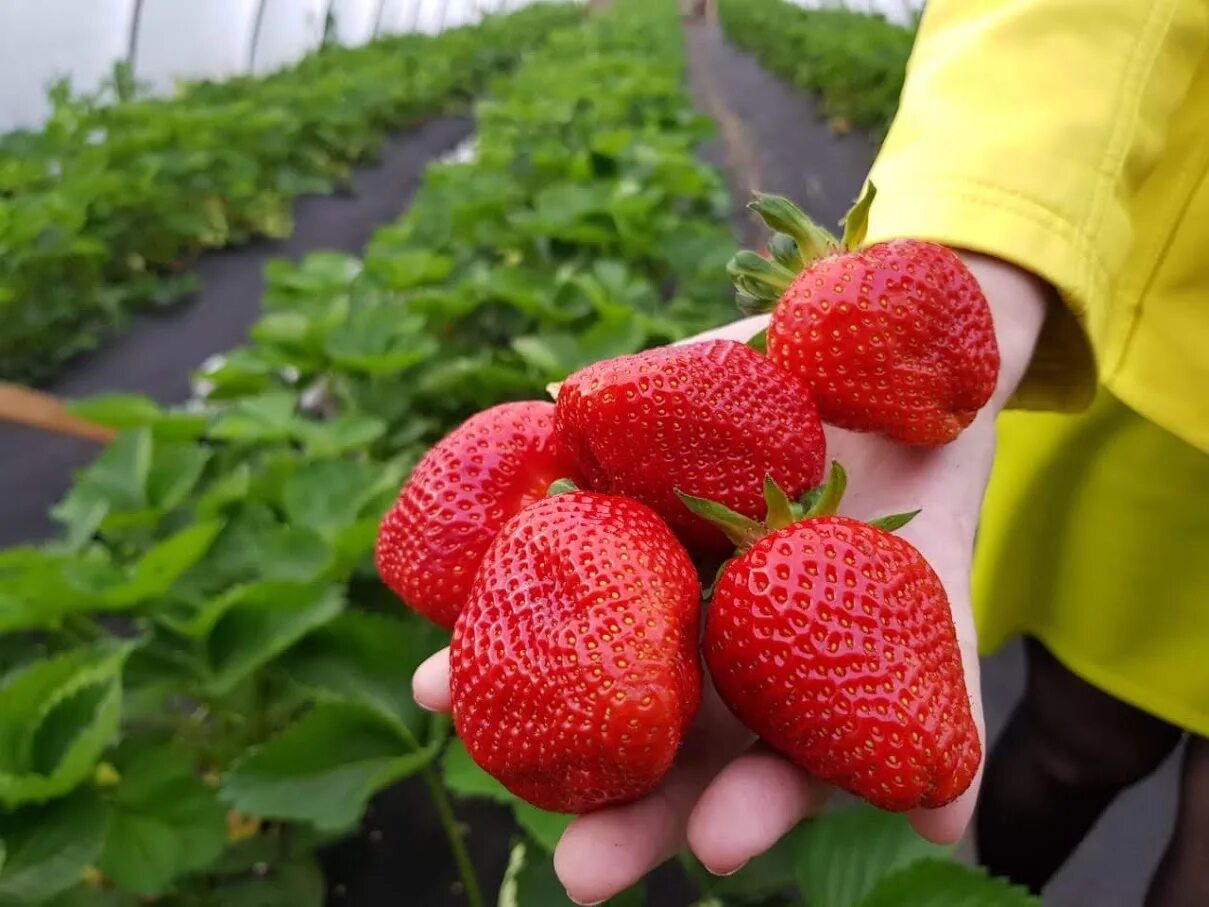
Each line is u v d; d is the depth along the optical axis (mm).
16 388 490
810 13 2578
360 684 304
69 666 275
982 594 333
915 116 239
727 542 182
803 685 149
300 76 1577
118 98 1160
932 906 223
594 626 145
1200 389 250
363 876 357
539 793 161
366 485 357
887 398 186
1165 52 227
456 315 520
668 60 1711
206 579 329
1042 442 304
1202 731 284
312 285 549
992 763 350
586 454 187
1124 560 286
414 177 1354
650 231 625
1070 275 211
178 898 298
